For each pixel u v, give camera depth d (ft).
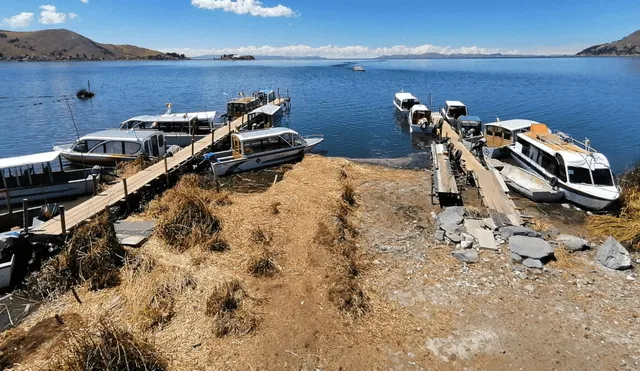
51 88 299.58
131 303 38.06
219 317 35.53
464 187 74.28
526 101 215.10
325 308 36.94
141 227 53.52
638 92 250.78
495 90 278.67
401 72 587.68
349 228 55.36
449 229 53.57
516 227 52.65
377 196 70.33
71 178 74.43
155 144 95.20
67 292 41.29
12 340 33.24
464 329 34.99
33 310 39.37
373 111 183.21
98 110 193.36
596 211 63.21
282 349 32.14
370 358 31.50
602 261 45.62
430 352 32.24
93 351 28.32
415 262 46.60
